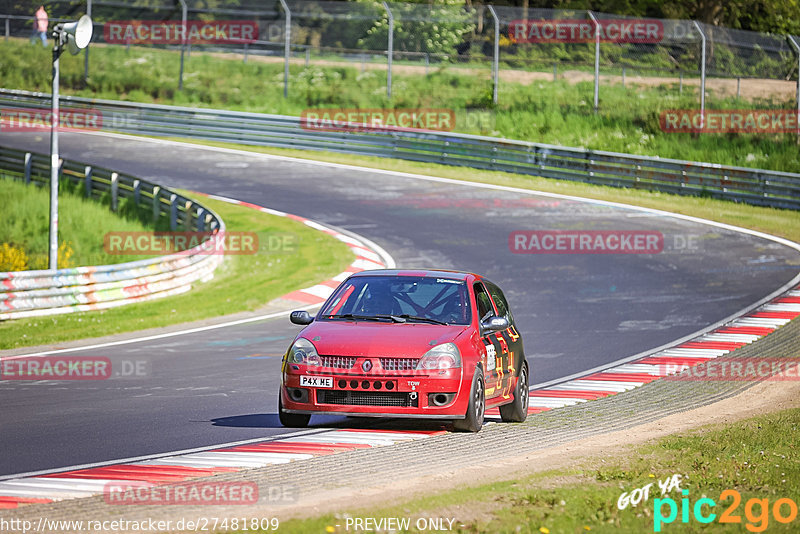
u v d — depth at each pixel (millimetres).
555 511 24625
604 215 117938
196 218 109625
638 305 78062
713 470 30656
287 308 78438
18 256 95000
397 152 153000
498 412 45125
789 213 121000
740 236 108000
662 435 37156
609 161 135875
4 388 48156
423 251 100188
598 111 168750
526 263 95250
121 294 79625
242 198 126250
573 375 54156
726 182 127750
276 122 160750
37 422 39438
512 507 24844
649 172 133125
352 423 39688
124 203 120562
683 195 130375
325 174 142125
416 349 35250
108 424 39031
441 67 196875
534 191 131875
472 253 99375
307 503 25438
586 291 83750
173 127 167750
